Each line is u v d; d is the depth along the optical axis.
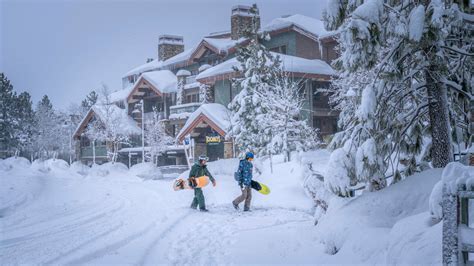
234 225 10.05
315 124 31.66
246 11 36.56
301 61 29.77
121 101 50.53
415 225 5.02
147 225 10.13
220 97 33.22
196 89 40.16
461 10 7.84
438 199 4.67
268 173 15.71
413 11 6.97
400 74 7.68
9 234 9.09
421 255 4.45
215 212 12.27
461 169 4.57
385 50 9.86
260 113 21.55
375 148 7.17
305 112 29.11
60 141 59.84
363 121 7.51
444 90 7.76
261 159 20.06
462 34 8.21
